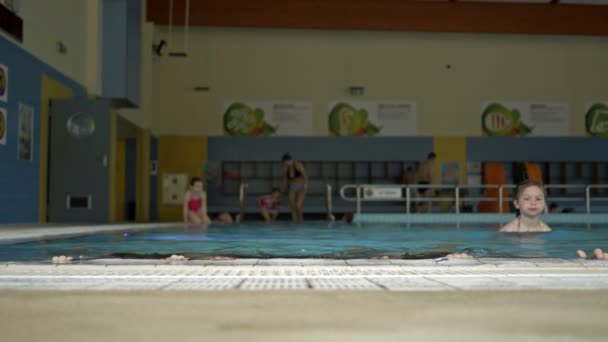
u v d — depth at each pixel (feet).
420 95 51.62
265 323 3.79
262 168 51.34
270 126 50.90
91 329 3.60
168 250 10.82
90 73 33.32
